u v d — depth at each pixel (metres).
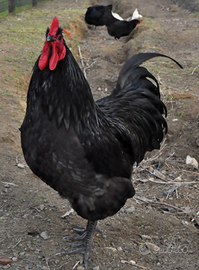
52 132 2.83
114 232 3.99
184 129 6.20
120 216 4.31
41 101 2.82
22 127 3.02
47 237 3.62
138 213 4.44
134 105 4.11
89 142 2.93
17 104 6.10
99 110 3.34
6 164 4.68
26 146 2.98
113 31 10.24
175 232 4.15
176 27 11.48
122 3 14.98
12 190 4.22
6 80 6.79
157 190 5.12
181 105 6.66
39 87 2.83
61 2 14.92
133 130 3.86
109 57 10.10
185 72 8.03
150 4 14.80
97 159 3.00
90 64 9.51
